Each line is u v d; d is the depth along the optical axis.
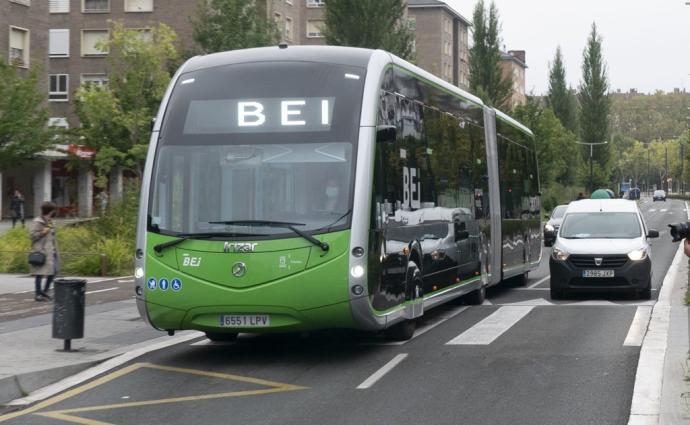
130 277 25.28
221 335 13.35
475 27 82.00
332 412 8.55
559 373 10.41
